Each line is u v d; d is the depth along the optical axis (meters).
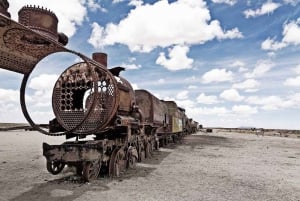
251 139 42.97
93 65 8.07
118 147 9.35
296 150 23.36
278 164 13.56
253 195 7.00
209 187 7.72
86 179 7.79
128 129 9.47
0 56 5.42
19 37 5.04
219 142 32.19
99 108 8.34
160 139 21.61
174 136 28.19
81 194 6.59
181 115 34.88
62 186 7.39
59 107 8.45
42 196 6.40
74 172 9.44
